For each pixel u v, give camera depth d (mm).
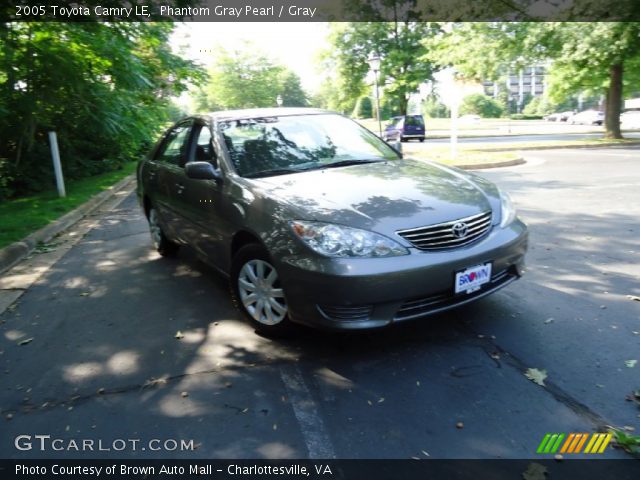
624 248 5355
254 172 3988
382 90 38406
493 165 13727
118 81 12305
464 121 66312
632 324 3541
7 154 12562
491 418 2605
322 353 3377
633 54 19344
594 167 12391
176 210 4934
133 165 18797
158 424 2725
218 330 3832
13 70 10633
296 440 2531
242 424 2682
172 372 3260
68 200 10383
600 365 3035
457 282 3141
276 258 3264
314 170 4031
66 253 6488
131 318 4172
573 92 25641
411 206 3258
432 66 35750
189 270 5355
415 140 31375
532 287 4336
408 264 3000
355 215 3141
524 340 3387
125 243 6816
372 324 3021
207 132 4578
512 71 22344
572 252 5316
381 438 2508
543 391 2807
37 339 3885
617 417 2557
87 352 3611
